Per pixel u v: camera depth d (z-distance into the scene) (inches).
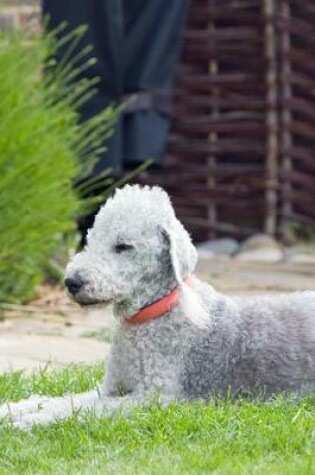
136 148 532.7
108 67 510.3
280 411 242.7
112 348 260.2
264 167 639.8
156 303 255.3
